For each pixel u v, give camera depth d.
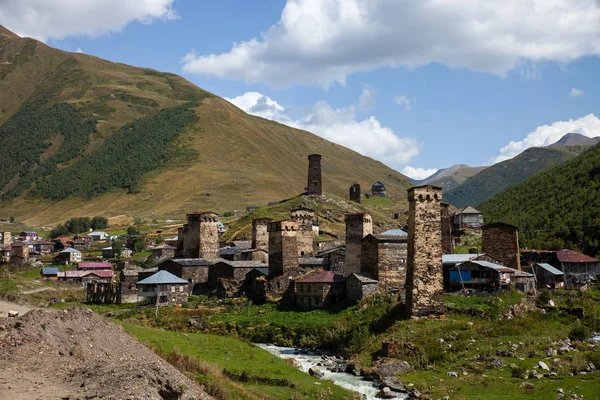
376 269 97.50
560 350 68.88
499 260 101.88
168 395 39.50
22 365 38.03
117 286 116.12
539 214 164.62
